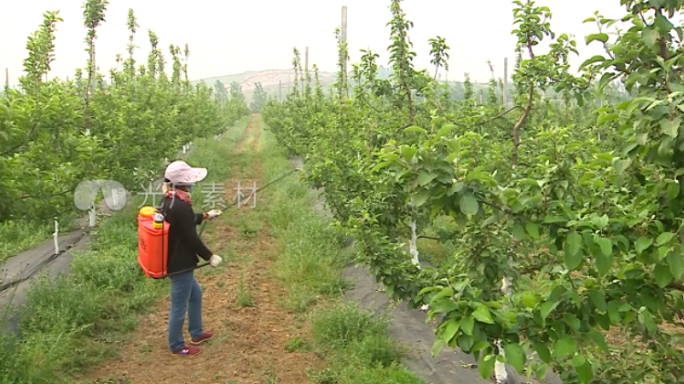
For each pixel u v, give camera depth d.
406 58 6.64
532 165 4.59
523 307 2.31
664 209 2.16
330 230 8.58
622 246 2.11
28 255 7.95
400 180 2.40
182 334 5.18
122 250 7.56
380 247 3.96
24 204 3.96
